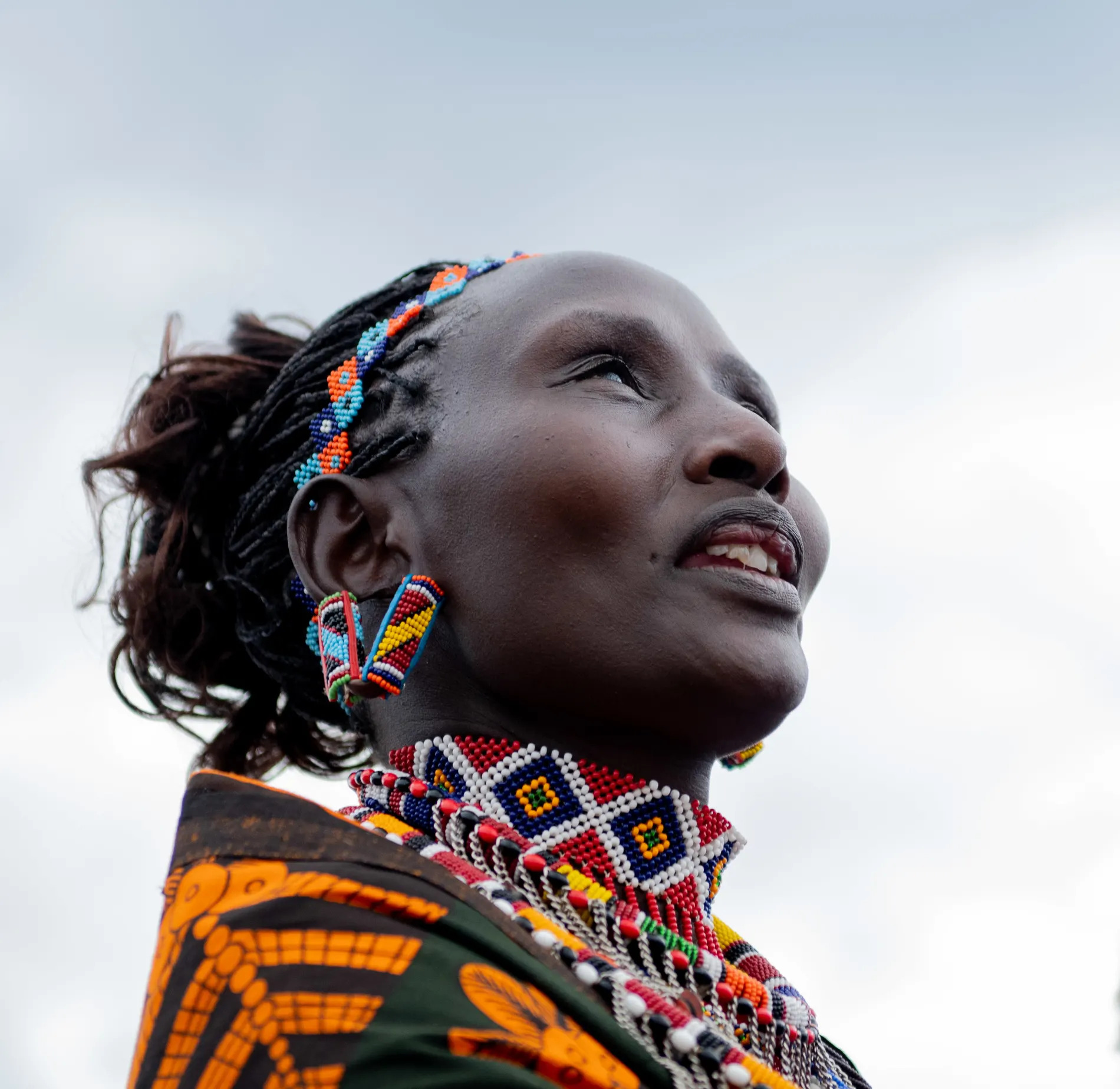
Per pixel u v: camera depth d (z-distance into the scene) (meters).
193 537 4.82
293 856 3.19
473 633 3.75
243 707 4.97
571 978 3.06
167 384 4.95
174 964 3.06
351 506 4.10
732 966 3.67
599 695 3.66
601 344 3.95
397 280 4.64
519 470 3.73
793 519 3.88
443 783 3.77
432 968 2.92
